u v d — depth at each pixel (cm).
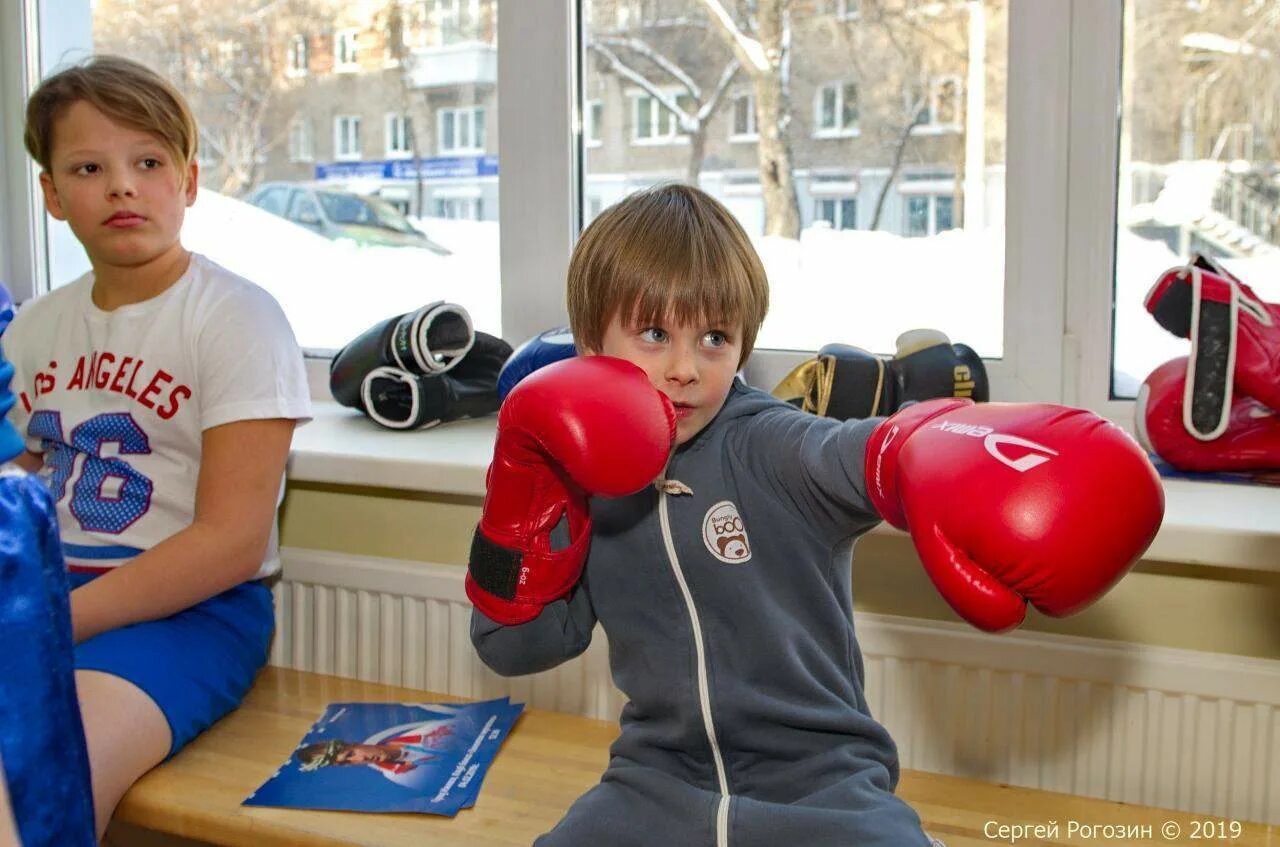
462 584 156
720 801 102
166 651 136
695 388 103
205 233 205
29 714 89
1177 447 142
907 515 85
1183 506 130
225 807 124
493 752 136
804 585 106
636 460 91
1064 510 79
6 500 90
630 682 111
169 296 147
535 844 105
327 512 168
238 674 146
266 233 201
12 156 212
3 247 214
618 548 111
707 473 108
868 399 145
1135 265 154
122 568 136
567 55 175
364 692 156
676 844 100
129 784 128
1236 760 127
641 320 101
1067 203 154
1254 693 125
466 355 181
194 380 144
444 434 174
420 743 139
